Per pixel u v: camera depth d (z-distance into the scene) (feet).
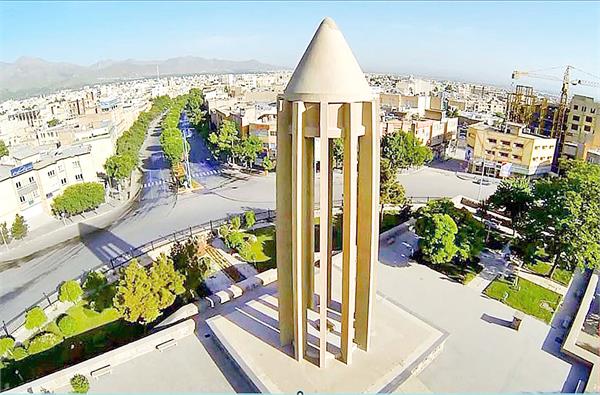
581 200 94.32
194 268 95.09
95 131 206.18
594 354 72.74
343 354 66.95
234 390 65.72
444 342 76.23
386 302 83.25
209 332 78.95
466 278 99.04
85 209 161.99
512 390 65.98
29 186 156.46
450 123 250.37
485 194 175.52
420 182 195.11
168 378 68.13
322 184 58.65
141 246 130.52
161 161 246.47
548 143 194.29
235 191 183.62
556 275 102.58
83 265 121.60
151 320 81.66
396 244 117.08
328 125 56.85
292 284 66.69
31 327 84.02
